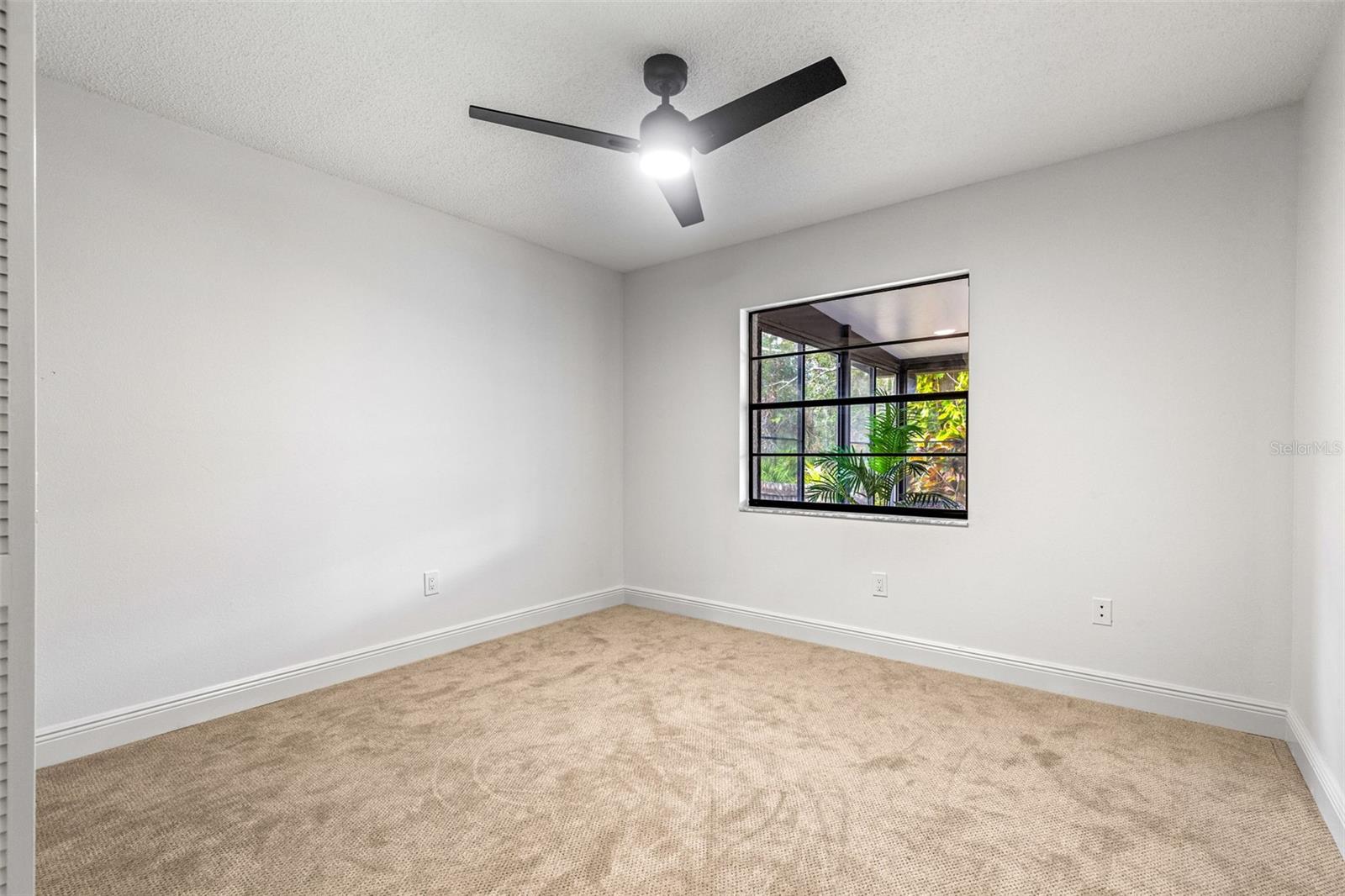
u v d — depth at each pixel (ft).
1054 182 8.95
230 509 8.30
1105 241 8.57
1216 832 5.56
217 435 8.18
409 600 10.30
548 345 12.71
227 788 6.32
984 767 6.73
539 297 12.53
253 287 8.54
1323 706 6.16
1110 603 8.50
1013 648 9.27
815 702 8.52
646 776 6.54
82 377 7.11
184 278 7.91
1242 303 7.66
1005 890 4.82
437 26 6.07
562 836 5.50
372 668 9.73
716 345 12.79
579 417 13.37
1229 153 7.75
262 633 8.58
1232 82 6.94
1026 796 6.15
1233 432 7.72
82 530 7.11
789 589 11.70
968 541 9.67
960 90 7.12
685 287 13.29
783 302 11.80
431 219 10.67
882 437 11.14
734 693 8.87
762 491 12.55
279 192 8.80
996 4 5.75
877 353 11.71
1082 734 7.53
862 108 7.51
